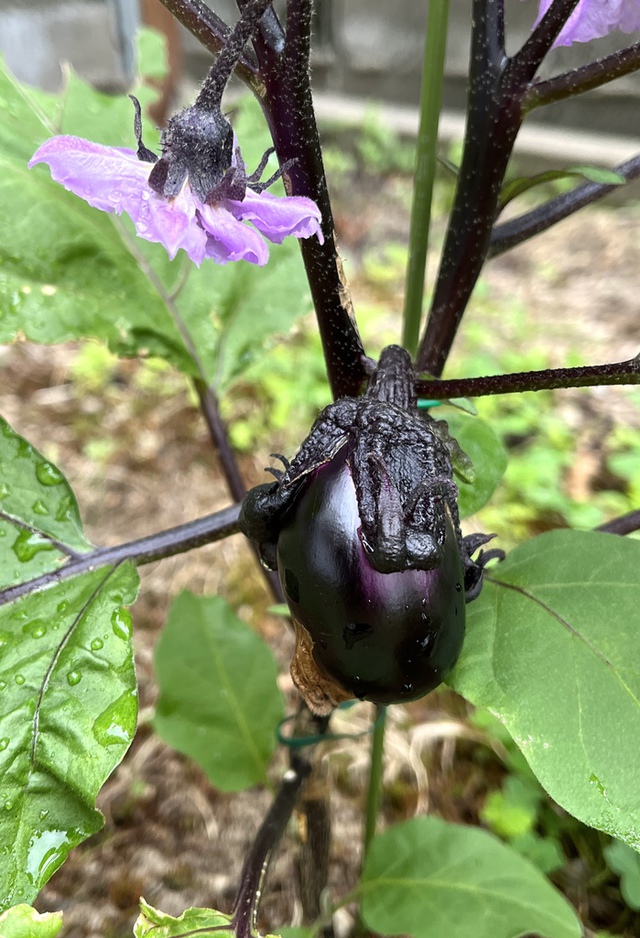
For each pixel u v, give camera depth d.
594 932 0.32
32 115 0.23
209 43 0.13
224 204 0.11
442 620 0.12
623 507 0.55
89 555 0.17
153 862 0.35
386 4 1.21
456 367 0.65
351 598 0.11
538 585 0.16
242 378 0.61
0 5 0.80
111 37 0.88
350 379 0.15
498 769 0.39
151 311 0.23
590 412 0.65
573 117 1.19
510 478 0.54
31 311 0.22
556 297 0.86
